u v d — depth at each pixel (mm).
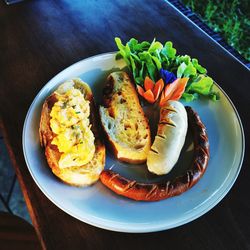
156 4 418
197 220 255
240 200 267
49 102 296
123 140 295
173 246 244
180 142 275
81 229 250
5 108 317
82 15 405
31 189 267
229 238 248
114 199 260
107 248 243
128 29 391
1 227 305
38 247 294
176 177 269
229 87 340
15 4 415
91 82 335
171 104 292
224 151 292
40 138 281
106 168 284
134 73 328
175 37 384
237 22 545
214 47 374
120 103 320
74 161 263
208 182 272
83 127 276
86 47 372
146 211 253
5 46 370
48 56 362
